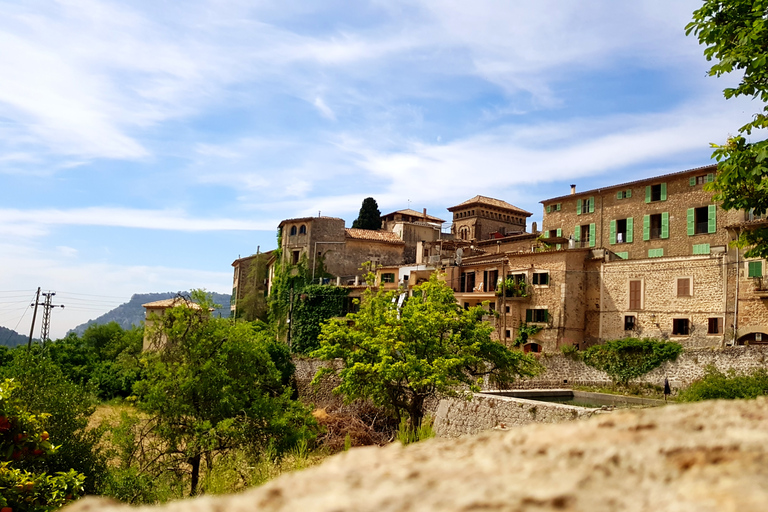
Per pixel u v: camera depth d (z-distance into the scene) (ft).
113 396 134.41
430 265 165.99
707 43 38.22
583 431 7.26
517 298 141.69
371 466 6.50
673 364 101.65
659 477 5.36
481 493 5.08
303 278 184.85
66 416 47.34
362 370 70.03
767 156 35.24
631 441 6.50
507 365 79.25
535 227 190.39
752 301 107.14
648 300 124.06
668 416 7.66
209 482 44.65
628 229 147.95
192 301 61.93
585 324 135.74
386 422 96.53
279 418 57.16
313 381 75.97
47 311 157.48
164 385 55.67
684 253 135.85
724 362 94.79
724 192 41.75
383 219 254.47
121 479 46.98
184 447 56.24
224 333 61.21
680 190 138.72
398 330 73.05
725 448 5.86
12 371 48.37
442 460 6.67
